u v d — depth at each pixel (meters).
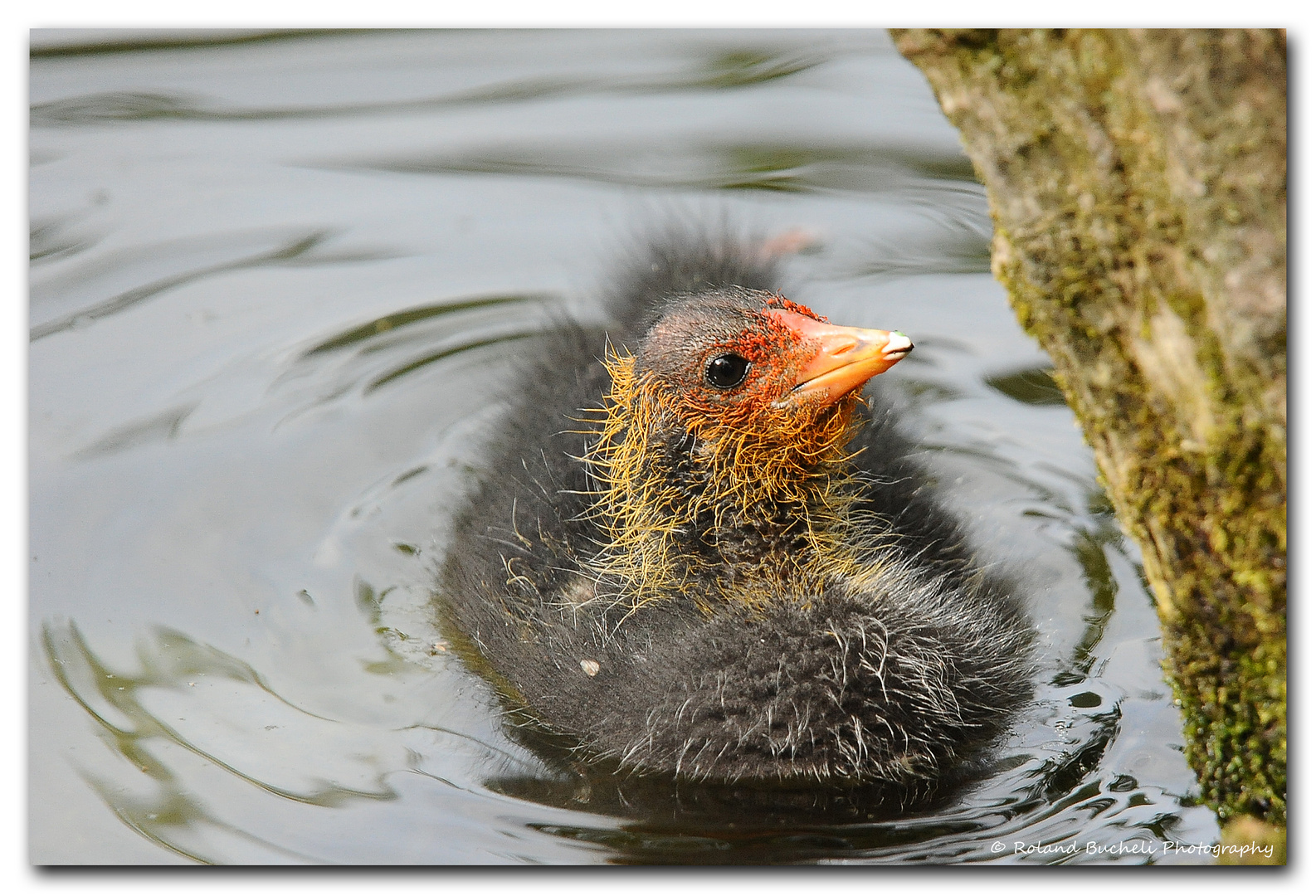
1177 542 6.83
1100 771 8.22
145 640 9.67
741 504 9.28
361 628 10.07
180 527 10.88
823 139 16.05
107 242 14.20
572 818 8.12
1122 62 5.82
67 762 8.41
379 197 15.30
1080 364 6.80
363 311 13.77
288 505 11.30
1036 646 9.62
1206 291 5.95
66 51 15.99
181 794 8.16
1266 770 6.96
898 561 9.85
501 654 9.75
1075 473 11.70
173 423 11.99
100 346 12.84
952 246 14.58
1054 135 6.24
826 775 8.54
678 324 9.09
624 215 14.87
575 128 16.33
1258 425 6.09
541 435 10.48
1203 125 5.65
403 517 11.37
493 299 13.95
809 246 14.45
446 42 17.27
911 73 16.98
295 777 8.39
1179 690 7.43
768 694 8.67
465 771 8.59
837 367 8.91
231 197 15.07
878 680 8.70
